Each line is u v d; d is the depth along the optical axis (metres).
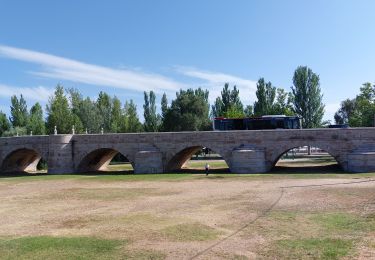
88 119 101.06
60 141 62.59
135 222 22.81
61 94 94.44
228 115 95.75
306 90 96.06
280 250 16.53
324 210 24.11
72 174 59.75
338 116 140.88
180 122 98.56
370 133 49.00
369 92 89.06
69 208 28.55
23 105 105.12
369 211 23.22
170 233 19.94
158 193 34.88
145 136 59.00
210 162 76.88
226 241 18.19
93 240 19.05
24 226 22.80
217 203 28.38
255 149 52.78
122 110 109.62
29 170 76.62
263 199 29.16
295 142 51.75
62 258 16.42
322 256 15.55
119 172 61.94
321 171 50.09
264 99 98.62
